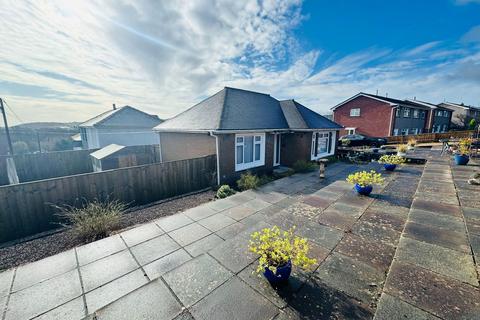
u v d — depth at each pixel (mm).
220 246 4000
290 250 3006
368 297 2703
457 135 28109
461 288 2695
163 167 8070
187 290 2943
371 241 4047
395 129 27859
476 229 4305
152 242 4633
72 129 28344
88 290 3262
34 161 11734
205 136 9883
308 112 15664
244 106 11961
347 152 16938
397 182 8258
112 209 6145
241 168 10414
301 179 9805
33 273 3676
